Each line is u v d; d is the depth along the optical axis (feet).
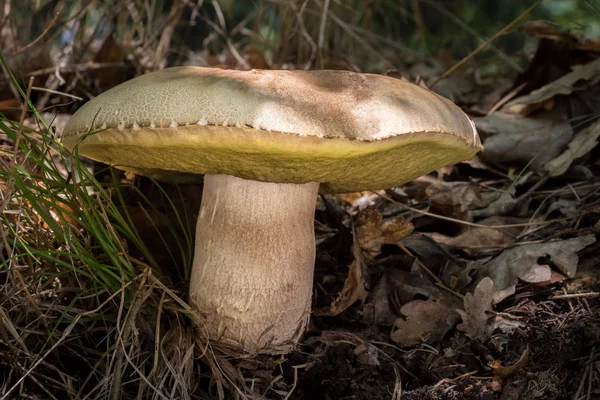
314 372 1.22
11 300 1.20
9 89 1.72
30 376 1.14
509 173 1.61
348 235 1.44
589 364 1.15
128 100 1.06
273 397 1.20
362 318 1.34
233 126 1.00
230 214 1.20
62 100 1.77
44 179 1.21
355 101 1.05
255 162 1.09
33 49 1.76
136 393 1.20
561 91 1.65
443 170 1.65
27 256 1.25
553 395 1.14
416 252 1.44
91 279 1.25
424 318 1.29
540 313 1.27
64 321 1.22
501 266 1.35
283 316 1.22
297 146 1.01
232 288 1.20
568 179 1.57
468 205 1.55
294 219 1.22
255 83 1.04
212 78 1.06
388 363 1.24
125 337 1.17
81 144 1.13
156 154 1.12
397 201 1.60
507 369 1.17
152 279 1.21
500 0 3.76
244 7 3.38
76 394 1.17
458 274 1.39
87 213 1.18
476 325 1.25
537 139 1.62
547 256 1.35
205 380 1.23
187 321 1.27
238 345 1.21
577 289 1.28
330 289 1.41
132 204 1.45
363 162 1.11
